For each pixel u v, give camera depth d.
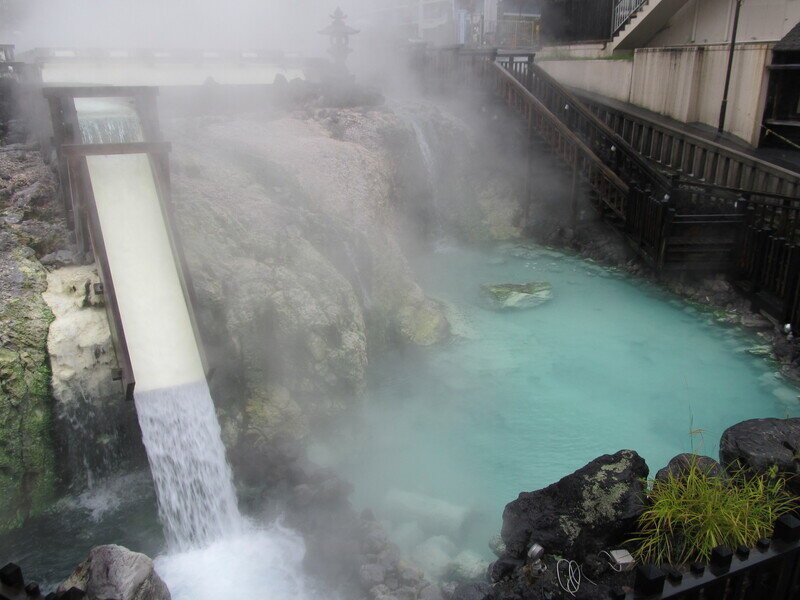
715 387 11.07
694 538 5.38
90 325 8.48
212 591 6.79
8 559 7.32
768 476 6.03
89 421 8.38
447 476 8.80
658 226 14.69
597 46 23.78
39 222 10.18
